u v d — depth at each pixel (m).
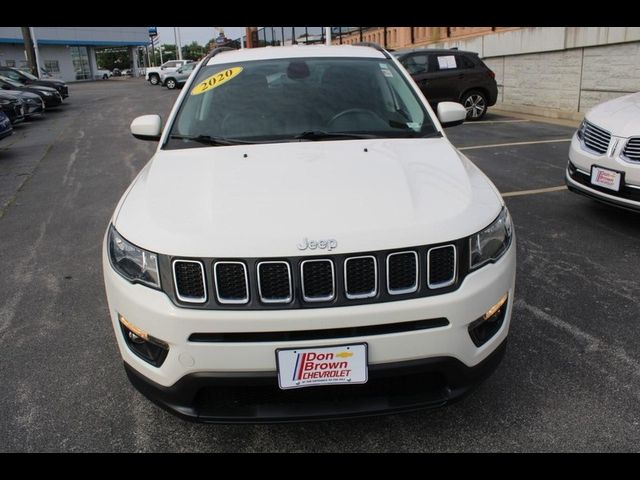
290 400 2.15
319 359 2.03
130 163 8.96
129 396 2.82
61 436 2.54
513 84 14.02
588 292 3.79
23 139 12.33
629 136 4.47
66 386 2.92
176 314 2.04
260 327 2.00
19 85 18.84
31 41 32.25
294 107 3.21
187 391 2.12
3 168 8.96
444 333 2.09
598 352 3.07
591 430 2.47
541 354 3.06
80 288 4.16
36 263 4.71
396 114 3.22
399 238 2.05
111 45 51.53
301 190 2.30
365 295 2.04
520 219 5.32
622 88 10.78
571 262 4.29
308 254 2.00
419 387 2.22
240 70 3.54
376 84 3.42
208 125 3.15
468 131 10.64
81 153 10.11
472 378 2.24
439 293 2.09
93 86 36.00
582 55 11.67
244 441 2.48
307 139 2.98
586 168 4.86
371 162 2.57
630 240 4.71
